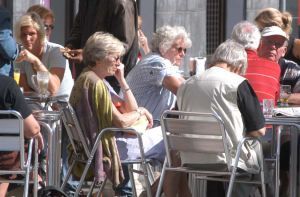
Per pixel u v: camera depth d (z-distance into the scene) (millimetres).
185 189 18016
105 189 20516
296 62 22859
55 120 17219
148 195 17047
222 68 16578
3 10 18312
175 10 27047
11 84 15758
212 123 15852
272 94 18859
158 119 18922
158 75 18734
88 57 17344
